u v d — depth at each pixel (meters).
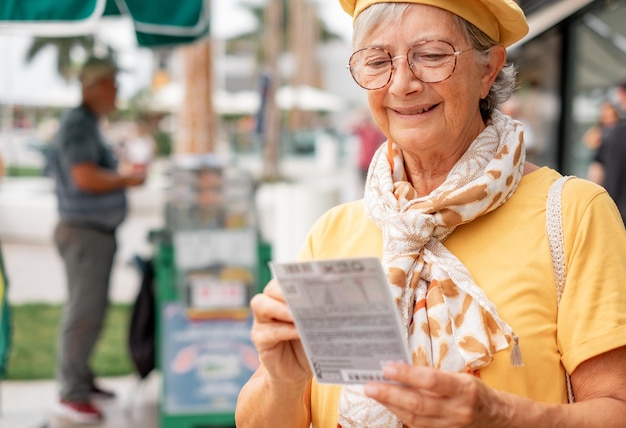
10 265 11.46
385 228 1.65
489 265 1.61
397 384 1.33
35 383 6.33
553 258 1.58
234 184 4.75
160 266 4.50
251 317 4.50
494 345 1.53
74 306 5.34
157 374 6.58
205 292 4.48
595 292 1.53
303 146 42.47
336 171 32.81
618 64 6.14
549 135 7.17
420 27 1.58
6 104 28.48
